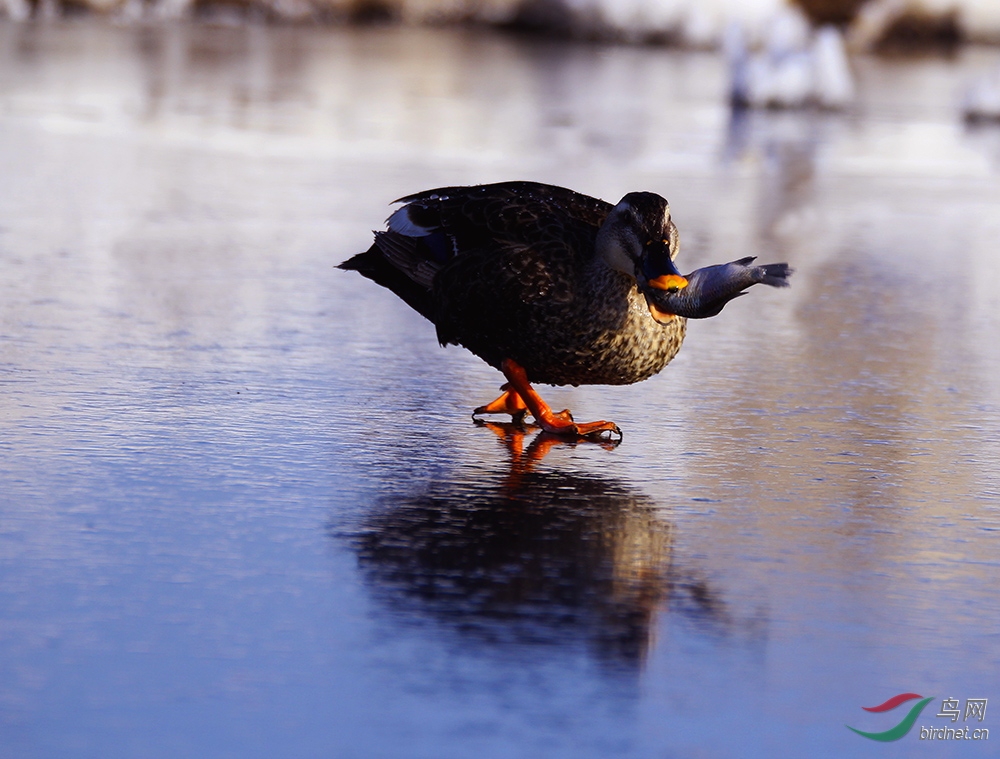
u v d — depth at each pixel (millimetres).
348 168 22688
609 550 7328
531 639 6156
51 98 29453
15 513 7516
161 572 6781
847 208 21594
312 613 6352
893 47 52000
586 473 8781
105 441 8922
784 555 7359
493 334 9492
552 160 24156
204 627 6164
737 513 8047
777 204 21391
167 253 15898
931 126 32750
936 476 8938
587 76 39812
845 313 14531
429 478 8531
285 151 24281
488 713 5461
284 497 8008
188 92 31625
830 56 34812
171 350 11555
